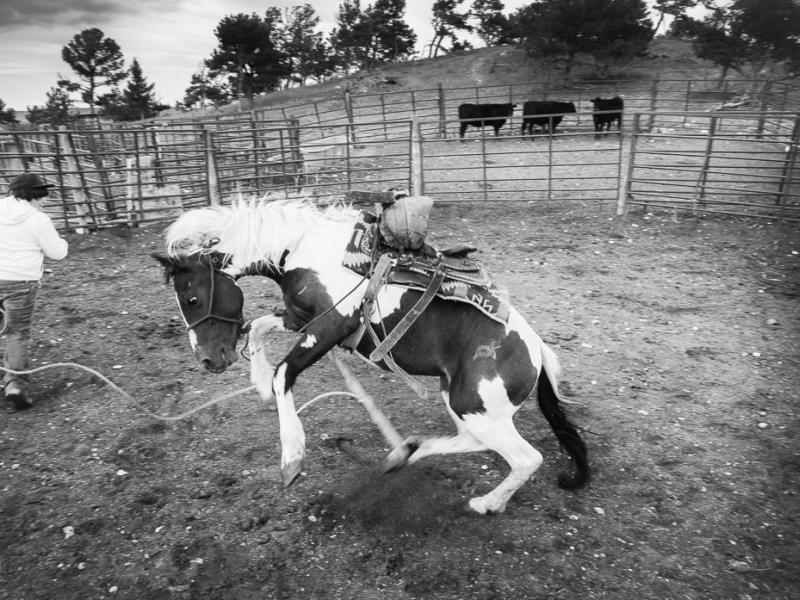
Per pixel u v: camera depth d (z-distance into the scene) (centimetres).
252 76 5266
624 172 1002
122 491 400
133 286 739
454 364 360
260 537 365
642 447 454
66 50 5991
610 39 3688
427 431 468
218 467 425
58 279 757
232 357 384
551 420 384
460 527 376
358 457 438
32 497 393
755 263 807
